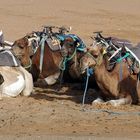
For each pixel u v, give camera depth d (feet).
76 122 44.27
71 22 114.01
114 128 42.63
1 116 45.96
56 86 58.65
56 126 43.01
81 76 55.98
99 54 48.73
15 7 130.93
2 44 57.47
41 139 38.83
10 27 105.50
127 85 50.11
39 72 57.62
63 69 56.80
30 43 56.90
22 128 42.34
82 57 49.14
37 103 50.65
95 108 48.91
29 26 107.65
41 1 141.79
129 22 116.67
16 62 54.08
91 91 56.59
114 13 127.65
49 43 57.21
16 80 52.80
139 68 50.26
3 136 39.60
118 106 49.44
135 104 50.49
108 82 49.47
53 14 123.85
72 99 53.21
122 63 50.14
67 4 139.44
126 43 52.95
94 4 141.38
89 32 102.47
